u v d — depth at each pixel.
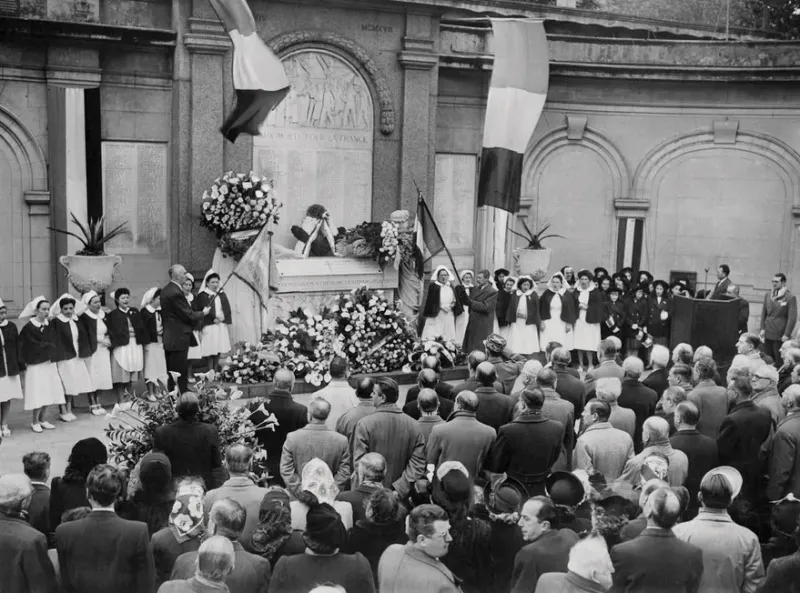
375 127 18.86
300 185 18.30
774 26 26.06
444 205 20.70
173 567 5.71
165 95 17.25
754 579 6.09
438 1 20.39
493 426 9.14
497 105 16.83
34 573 5.57
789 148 21.06
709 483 6.16
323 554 5.32
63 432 12.84
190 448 7.89
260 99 15.55
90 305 13.65
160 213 17.48
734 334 14.56
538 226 22.02
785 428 8.42
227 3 15.21
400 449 8.15
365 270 17.02
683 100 21.64
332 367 9.92
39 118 16.42
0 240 16.41
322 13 17.98
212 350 15.32
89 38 16.11
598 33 24.69
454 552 6.37
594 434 8.01
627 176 21.94
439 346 16.19
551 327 17.59
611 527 6.09
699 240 21.98
